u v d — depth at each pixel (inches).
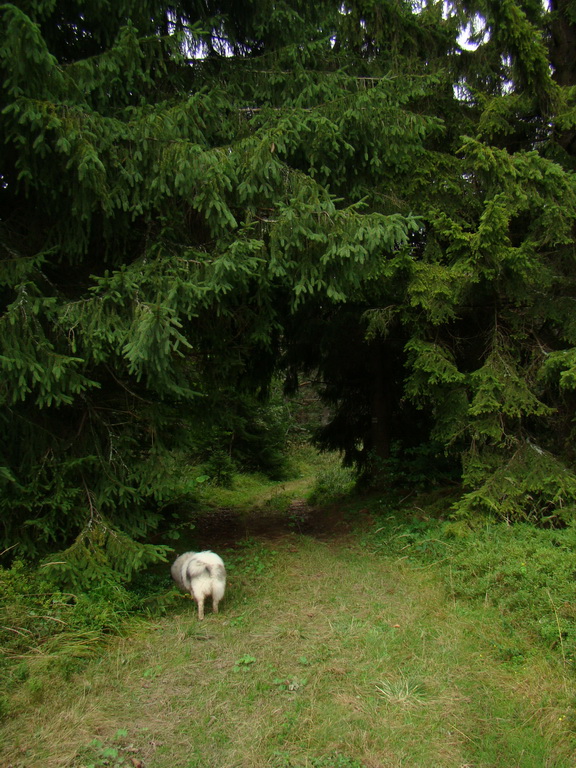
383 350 360.8
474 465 243.3
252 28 234.8
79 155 159.3
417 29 267.7
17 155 176.2
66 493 183.9
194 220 213.9
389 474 345.7
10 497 175.9
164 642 163.9
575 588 162.6
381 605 190.7
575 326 237.0
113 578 177.6
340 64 249.0
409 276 246.1
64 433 199.8
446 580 199.2
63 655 146.0
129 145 178.2
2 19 143.6
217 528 342.0
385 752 113.2
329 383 398.3
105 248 213.2
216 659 153.5
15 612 153.6
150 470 199.2
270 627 174.9
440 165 263.0
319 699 132.2
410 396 261.3
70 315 169.8
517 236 263.3
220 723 123.3
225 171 179.0
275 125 209.2
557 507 228.5
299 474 662.5
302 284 196.9
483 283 246.4
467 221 266.7
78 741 117.1
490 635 159.8
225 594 204.7
